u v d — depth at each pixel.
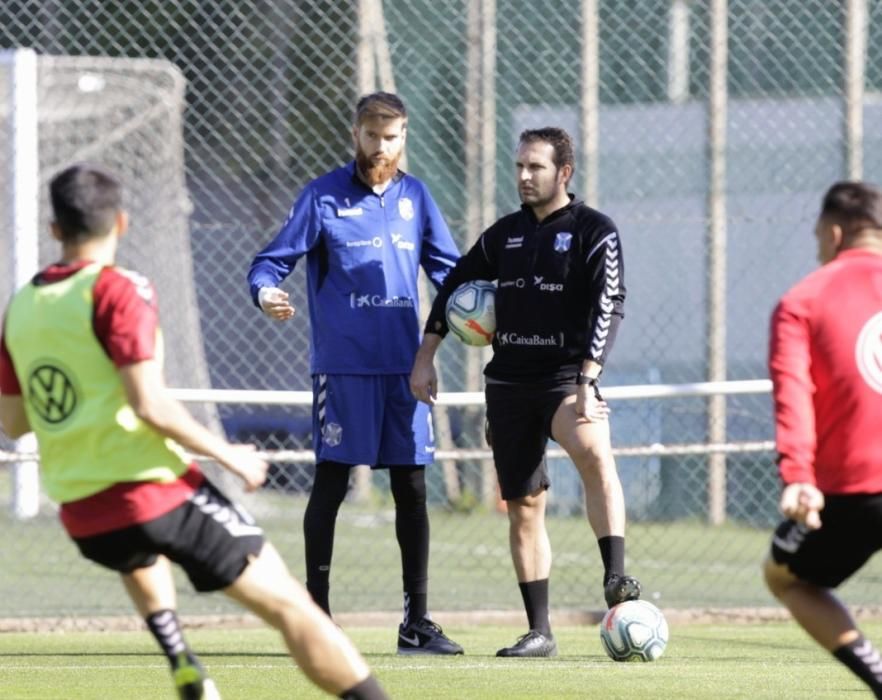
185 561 15.04
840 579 16.12
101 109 48.25
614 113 52.09
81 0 37.41
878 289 15.61
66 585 36.41
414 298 26.70
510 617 31.80
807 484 14.91
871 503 15.41
